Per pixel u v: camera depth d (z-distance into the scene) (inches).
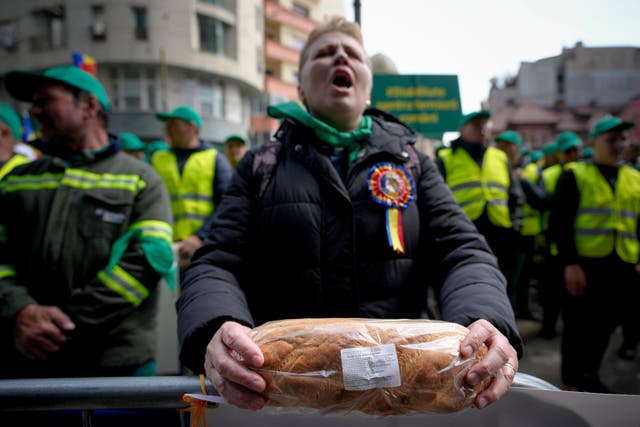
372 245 44.3
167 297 116.3
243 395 28.6
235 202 47.4
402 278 44.6
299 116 48.1
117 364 63.5
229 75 1039.6
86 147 70.2
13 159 120.8
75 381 36.9
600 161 118.5
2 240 64.7
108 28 900.6
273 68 1317.7
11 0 921.5
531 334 175.6
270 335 29.4
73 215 64.6
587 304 114.5
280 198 45.1
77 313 60.7
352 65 49.3
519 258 158.2
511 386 36.8
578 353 116.5
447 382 27.5
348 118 49.4
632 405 33.3
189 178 143.1
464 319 34.8
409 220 45.8
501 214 151.2
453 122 179.2
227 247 45.2
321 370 27.4
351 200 45.1
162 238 68.6
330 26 52.0
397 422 35.9
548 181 196.5
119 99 933.2
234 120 1093.8
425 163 50.9
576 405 34.3
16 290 61.1
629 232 112.6
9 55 933.2
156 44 924.0
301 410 29.0
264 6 1270.9
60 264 62.7
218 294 39.1
